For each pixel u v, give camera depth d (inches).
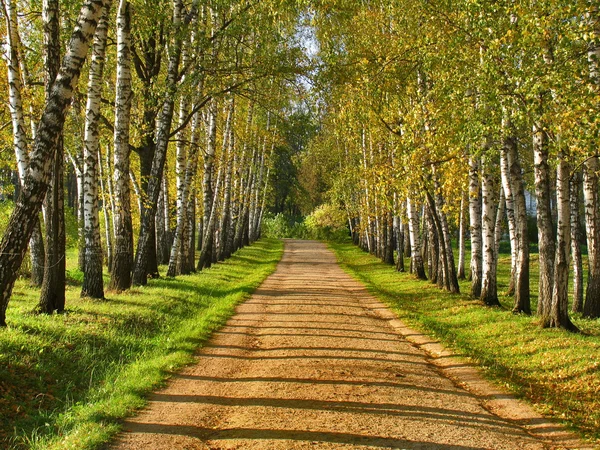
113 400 280.4
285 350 418.3
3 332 349.4
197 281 852.6
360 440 236.2
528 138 697.6
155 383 318.7
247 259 1501.0
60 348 351.6
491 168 659.4
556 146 397.7
